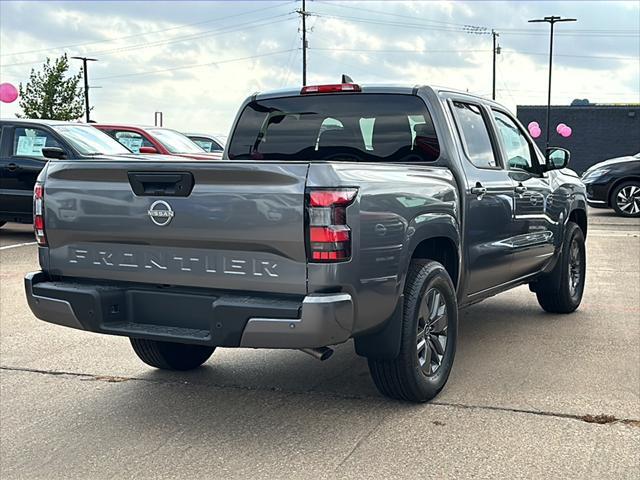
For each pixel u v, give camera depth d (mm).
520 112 52250
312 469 3957
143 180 4395
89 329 4602
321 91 5781
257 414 4797
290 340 4039
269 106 6059
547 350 6172
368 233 4180
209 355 5844
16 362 6070
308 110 5891
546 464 3969
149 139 14047
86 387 5414
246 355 6203
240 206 4113
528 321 7262
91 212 4566
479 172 5672
